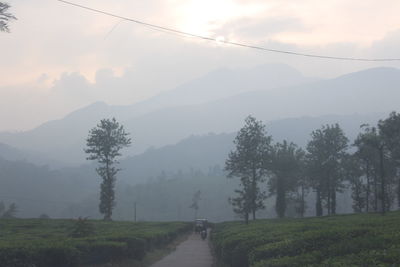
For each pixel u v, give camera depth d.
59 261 12.93
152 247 25.22
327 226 16.36
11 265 11.70
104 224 46.81
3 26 18.53
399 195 61.31
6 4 18.16
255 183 48.59
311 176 60.72
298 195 69.25
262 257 11.01
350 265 7.45
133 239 18.62
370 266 7.23
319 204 61.75
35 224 41.53
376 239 9.47
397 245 8.52
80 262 14.17
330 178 60.00
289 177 61.03
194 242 39.59
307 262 8.62
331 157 59.47
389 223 15.59
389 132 48.31
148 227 42.06
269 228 18.89
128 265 16.92
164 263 20.69
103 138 61.34
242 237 15.80
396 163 54.00
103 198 62.84
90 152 62.25
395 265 7.00
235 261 14.43
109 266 15.55
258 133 48.53
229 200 45.62
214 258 22.73
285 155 58.88
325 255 9.02
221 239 20.67
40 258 12.49
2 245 12.78
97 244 15.57
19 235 26.16
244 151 48.06
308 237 10.88
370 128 50.69
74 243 14.79
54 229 35.38
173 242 36.84
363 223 16.58
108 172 63.28
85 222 26.56
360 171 60.75
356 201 62.69
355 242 9.41
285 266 8.82
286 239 12.17
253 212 54.34
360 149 56.66
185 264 20.23
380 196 50.03
